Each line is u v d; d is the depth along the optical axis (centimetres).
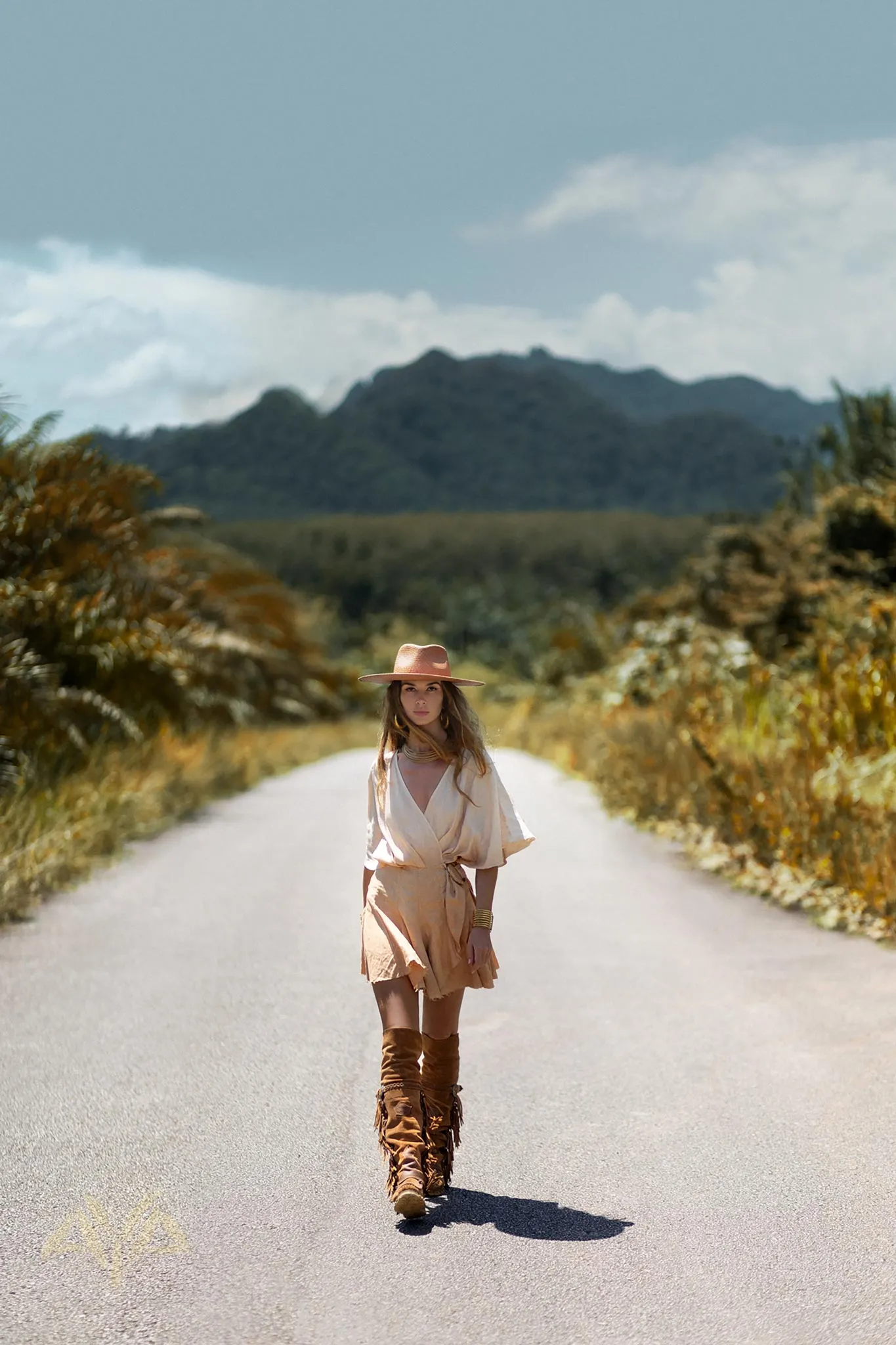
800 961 840
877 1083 597
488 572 17038
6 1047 662
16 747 1541
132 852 1399
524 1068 629
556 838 1479
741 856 1218
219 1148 522
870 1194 473
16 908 1031
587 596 13975
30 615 1633
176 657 1888
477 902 483
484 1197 474
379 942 475
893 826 1041
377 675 481
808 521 3219
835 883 1050
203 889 1160
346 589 14812
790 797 1191
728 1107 569
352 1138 535
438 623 10562
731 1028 691
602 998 760
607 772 1956
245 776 2364
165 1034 688
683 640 2467
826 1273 409
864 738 1348
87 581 1780
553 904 1066
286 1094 591
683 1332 373
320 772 2897
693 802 1466
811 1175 492
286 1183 486
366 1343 367
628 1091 593
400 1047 464
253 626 3988
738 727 1705
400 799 478
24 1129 544
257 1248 428
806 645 1925
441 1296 395
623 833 1528
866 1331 373
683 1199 470
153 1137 534
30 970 836
